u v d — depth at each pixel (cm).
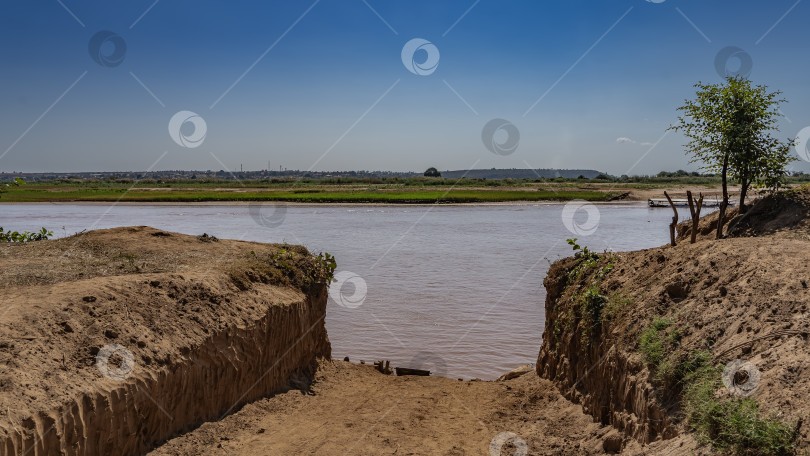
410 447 898
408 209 6856
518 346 1557
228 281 1101
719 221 1084
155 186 12838
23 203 7819
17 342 701
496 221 5294
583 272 1152
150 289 942
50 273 965
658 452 622
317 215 5944
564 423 938
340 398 1160
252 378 1041
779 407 531
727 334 699
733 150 1102
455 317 1839
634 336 838
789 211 1050
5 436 573
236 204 7544
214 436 875
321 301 1369
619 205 7494
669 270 930
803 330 609
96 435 694
